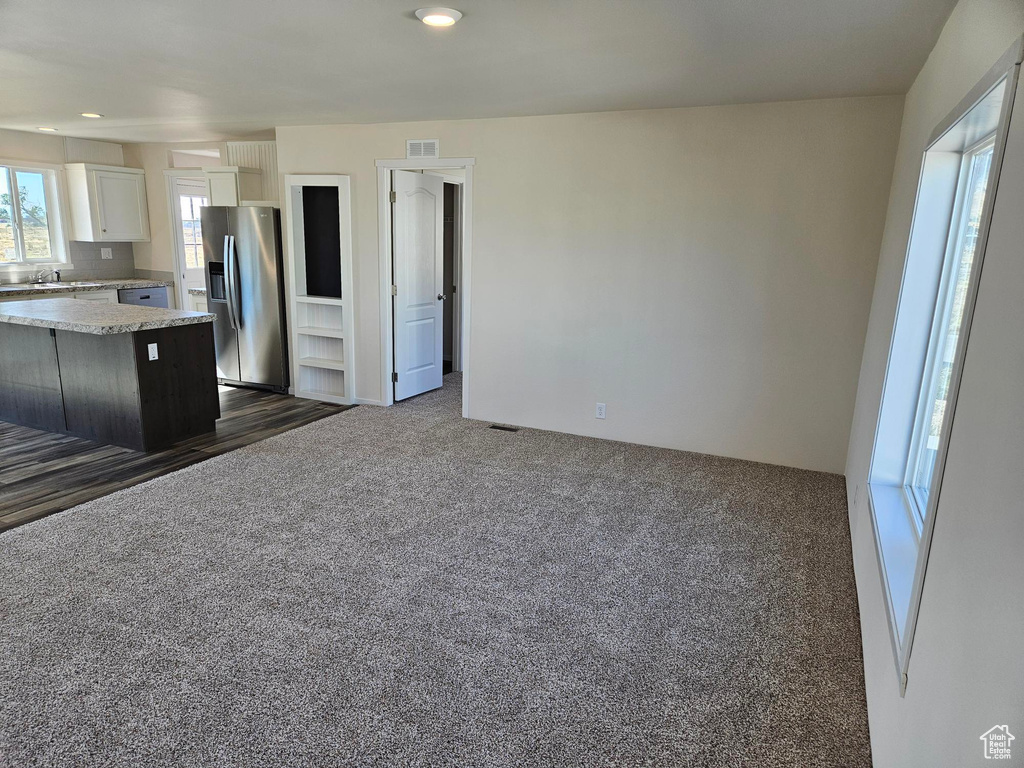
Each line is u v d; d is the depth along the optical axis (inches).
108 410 180.4
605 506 147.5
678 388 184.1
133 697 83.1
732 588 114.0
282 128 223.5
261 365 249.1
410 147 205.3
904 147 136.4
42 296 243.6
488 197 197.6
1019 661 33.4
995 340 46.0
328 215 229.9
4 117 207.9
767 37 105.7
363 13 98.1
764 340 171.8
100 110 192.2
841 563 123.6
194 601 105.2
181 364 184.2
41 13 101.0
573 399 198.7
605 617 104.4
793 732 80.7
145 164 287.1
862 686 89.5
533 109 175.2
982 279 51.6
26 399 196.4
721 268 172.7
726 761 75.9
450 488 155.8
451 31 106.4
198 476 159.8
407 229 225.8
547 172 188.2
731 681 90.0
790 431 173.8
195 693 84.2
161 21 104.1
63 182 269.7
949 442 54.8
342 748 76.0
